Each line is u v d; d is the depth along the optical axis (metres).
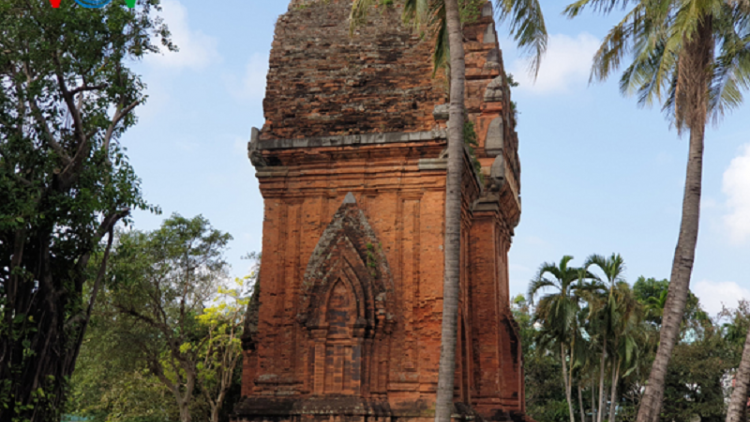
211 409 35.44
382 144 19.59
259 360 19.17
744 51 20.09
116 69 15.87
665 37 18.83
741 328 44.97
